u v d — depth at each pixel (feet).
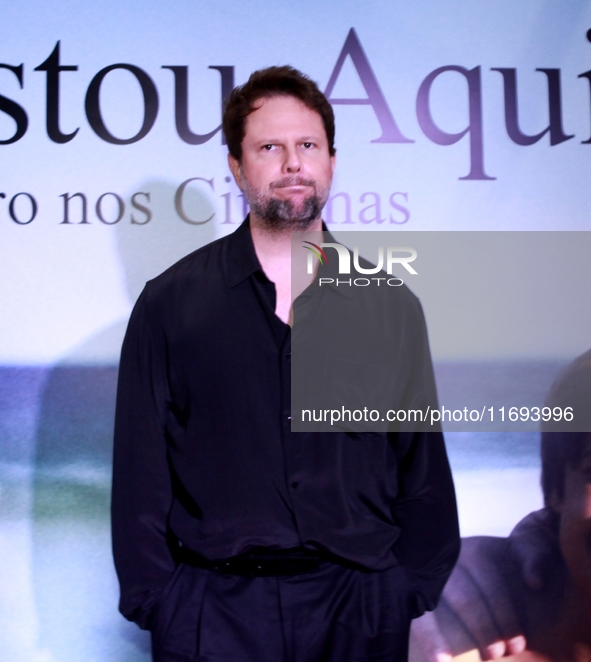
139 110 10.93
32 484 10.77
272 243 8.95
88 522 10.80
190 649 8.15
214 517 8.21
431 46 11.14
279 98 8.80
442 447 9.00
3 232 10.80
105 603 10.80
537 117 11.21
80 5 10.93
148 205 10.91
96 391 10.84
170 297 8.63
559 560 11.09
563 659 11.05
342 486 8.34
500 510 11.05
